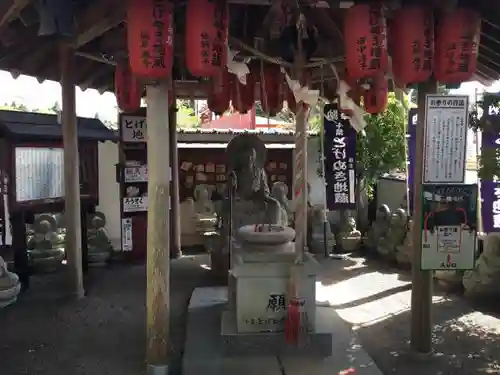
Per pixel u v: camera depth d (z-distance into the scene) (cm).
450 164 474
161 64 407
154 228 448
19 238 718
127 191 886
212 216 1047
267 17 539
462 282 695
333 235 960
